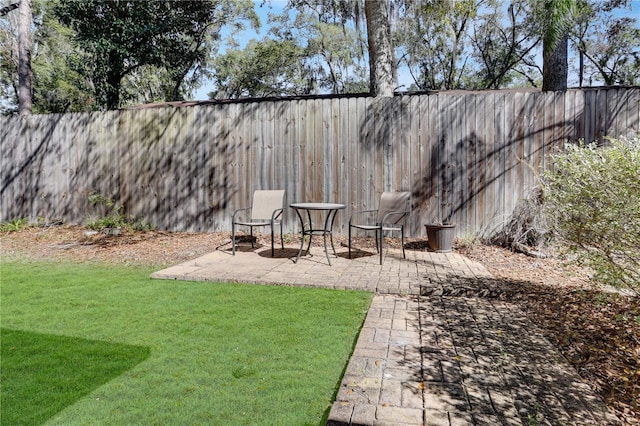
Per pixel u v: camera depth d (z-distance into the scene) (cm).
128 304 335
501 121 587
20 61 886
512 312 309
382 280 394
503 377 204
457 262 480
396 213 502
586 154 284
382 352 234
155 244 610
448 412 171
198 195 693
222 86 2370
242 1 1881
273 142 658
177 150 700
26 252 570
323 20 1047
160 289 381
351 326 284
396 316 300
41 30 1705
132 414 178
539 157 576
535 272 434
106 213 736
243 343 255
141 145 716
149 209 716
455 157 600
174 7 1263
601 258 268
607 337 261
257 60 2269
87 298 352
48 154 766
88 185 746
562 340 258
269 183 662
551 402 181
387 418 166
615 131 557
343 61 2208
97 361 230
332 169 638
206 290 376
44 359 233
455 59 1889
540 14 721
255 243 615
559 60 707
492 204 590
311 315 306
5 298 352
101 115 734
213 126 683
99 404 186
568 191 300
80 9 1138
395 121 616
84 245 610
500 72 1945
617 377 213
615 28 1636
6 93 1914
